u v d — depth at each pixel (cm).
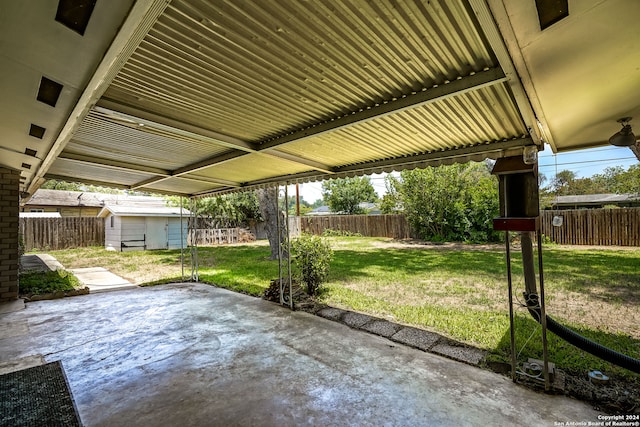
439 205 1354
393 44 156
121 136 306
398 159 360
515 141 278
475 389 241
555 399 226
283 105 230
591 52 138
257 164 402
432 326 377
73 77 170
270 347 326
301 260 543
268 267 849
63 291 556
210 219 1650
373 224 1645
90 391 241
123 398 232
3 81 177
